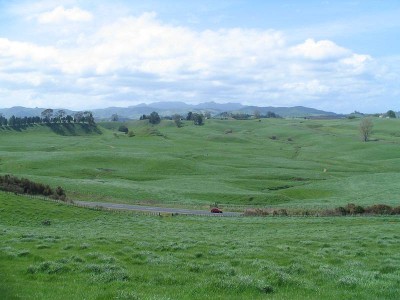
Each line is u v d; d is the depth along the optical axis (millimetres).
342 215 70312
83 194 101375
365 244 33719
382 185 124000
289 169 172000
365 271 21562
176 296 16953
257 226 54719
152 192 107000
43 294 17094
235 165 182875
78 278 19828
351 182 131500
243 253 27469
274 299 16656
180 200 100312
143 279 19578
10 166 152125
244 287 18016
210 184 129625
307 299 16844
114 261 23422
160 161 171000
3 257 24250
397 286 18391
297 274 21109
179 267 22281
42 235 35188
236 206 94500
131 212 74375
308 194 119500
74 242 30828
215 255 27094
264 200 106500
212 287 18000
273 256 26609
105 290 17797
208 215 75188
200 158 198000
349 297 17094
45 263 21625
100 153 179750
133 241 32281
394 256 27188
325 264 23672
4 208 62875
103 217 67000
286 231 47562
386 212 70750
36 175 132750
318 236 39781
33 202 69875
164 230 49125
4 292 17234
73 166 156875
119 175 147625
